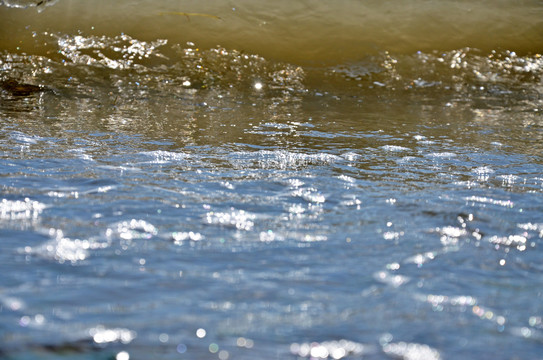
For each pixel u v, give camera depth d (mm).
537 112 15758
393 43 20312
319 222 7246
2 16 19375
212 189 8461
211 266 5777
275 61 19000
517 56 20141
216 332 4512
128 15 20031
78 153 10164
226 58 18891
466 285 5535
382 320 4793
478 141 12438
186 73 18000
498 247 6594
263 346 4332
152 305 4910
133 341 4336
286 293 5234
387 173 9742
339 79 18422
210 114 14094
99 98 15125
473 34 20875
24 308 4762
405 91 17781
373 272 5777
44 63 17797
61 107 13984
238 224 7070
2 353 4105
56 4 20031
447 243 6652
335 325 4680
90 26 19484
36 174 8758
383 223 7273
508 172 10062
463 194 8641
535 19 21391
